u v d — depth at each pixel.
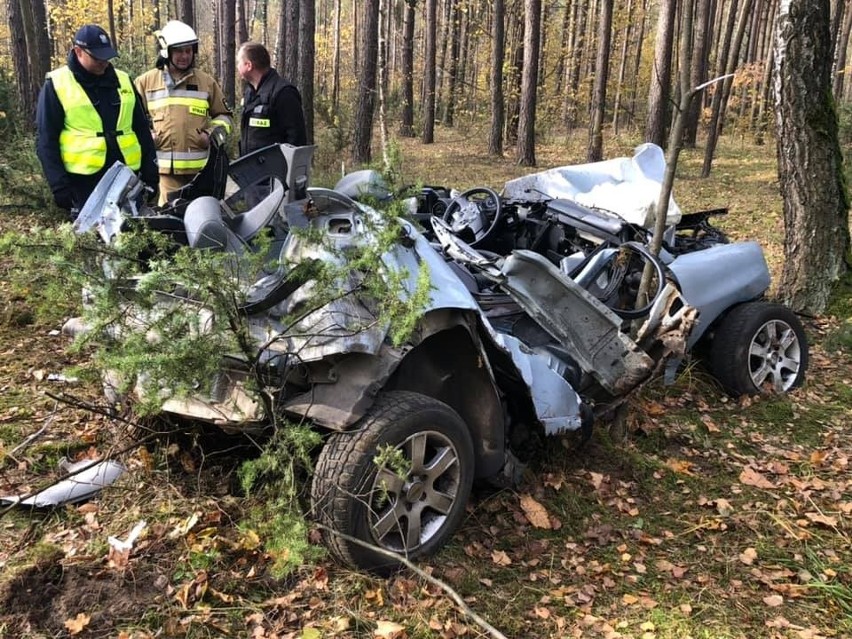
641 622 2.89
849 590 3.11
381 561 2.96
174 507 3.31
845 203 6.57
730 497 3.86
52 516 3.29
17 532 3.18
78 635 2.59
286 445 2.88
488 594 2.99
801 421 4.78
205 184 4.55
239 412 2.99
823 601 3.05
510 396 3.76
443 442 3.12
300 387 3.07
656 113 17.67
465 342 3.35
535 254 4.01
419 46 39.28
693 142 24.30
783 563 3.29
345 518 2.82
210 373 2.79
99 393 4.38
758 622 2.91
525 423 3.82
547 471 3.94
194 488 3.49
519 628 2.80
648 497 3.84
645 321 4.02
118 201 3.54
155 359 2.59
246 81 6.13
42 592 2.76
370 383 2.92
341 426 2.85
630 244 4.24
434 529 3.15
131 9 26.17
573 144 25.53
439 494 3.14
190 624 2.67
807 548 3.41
